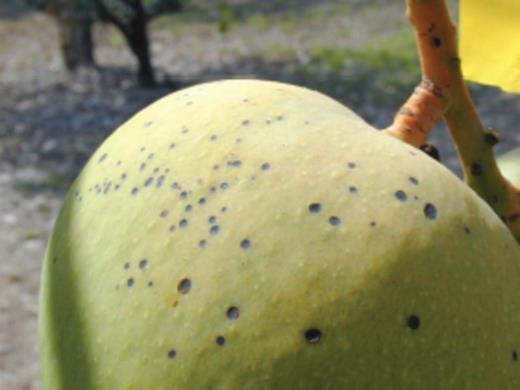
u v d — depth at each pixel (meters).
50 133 1.37
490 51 0.21
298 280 0.16
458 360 0.16
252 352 0.16
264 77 1.64
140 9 1.60
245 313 0.16
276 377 0.16
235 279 0.17
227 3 2.31
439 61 0.20
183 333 0.17
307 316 0.16
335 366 0.16
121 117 1.45
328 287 0.16
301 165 0.17
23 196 1.11
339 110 0.19
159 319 0.17
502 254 0.18
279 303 0.16
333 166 0.17
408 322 0.16
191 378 0.16
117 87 1.64
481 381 0.17
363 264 0.16
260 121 0.18
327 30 1.95
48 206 1.07
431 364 0.16
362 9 2.10
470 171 0.20
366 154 0.18
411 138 0.20
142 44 1.63
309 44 1.86
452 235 0.17
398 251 0.17
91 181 0.19
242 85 0.20
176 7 1.67
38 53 1.97
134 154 0.19
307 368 0.16
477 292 0.17
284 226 0.17
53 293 0.19
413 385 0.16
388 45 1.75
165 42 2.00
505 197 0.20
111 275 0.18
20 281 0.89
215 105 0.19
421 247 0.17
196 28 2.09
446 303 0.17
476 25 0.21
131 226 0.18
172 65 1.81
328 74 1.61
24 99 1.58
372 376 0.16
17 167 1.22
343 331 0.16
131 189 0.18
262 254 0.17
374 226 0.17
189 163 0.18
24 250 0.96
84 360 0.18
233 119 0.18
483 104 1.33
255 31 2.02
